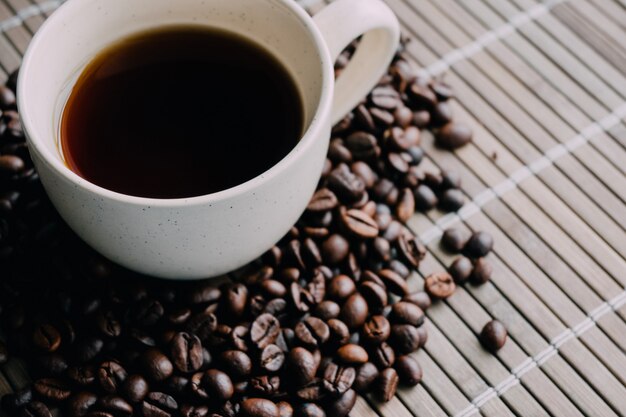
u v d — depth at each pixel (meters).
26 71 0.28
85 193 0.27
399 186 0.35
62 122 0.31
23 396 0.31
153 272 0.31
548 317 0.33
